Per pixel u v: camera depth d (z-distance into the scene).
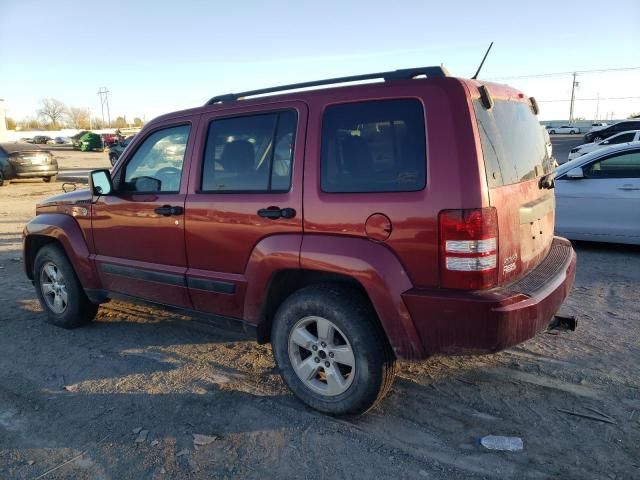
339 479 2.81
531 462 2.89
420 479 2.78
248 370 4.12
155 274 4.19
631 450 2.97
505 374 3.89
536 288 3.05
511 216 3.04
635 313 5.05
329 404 3.34
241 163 3.66
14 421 3.48
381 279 2.97
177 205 3.97
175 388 3.86
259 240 3.52
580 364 4.01
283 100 3.50
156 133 4.27
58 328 5.21
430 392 3.66
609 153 7.45
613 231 7.41
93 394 3.81
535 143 3.77
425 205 2.86
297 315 3.40
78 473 2.92
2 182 19.41
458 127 2.85
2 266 7.86
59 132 79.69
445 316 2.86
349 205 3.10
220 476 2.86
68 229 4.86
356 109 3.17
